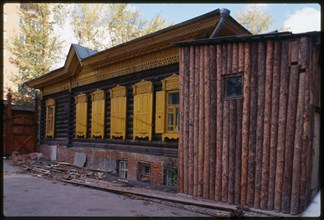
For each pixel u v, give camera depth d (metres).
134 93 10.22
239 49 6.12
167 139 8.89
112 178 9.71
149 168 9.55
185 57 6.94
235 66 6.15
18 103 24.94
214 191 6.22
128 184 8.55
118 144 10.95
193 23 7.58
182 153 6.79
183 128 6.84
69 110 14.41
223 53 6.35
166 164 8.73
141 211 5.46
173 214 5.31
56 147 15.30
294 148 5.36
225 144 6.14
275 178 5.48
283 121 5.49
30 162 13.32
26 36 24.02
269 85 5.70
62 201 6.09
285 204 5.32
